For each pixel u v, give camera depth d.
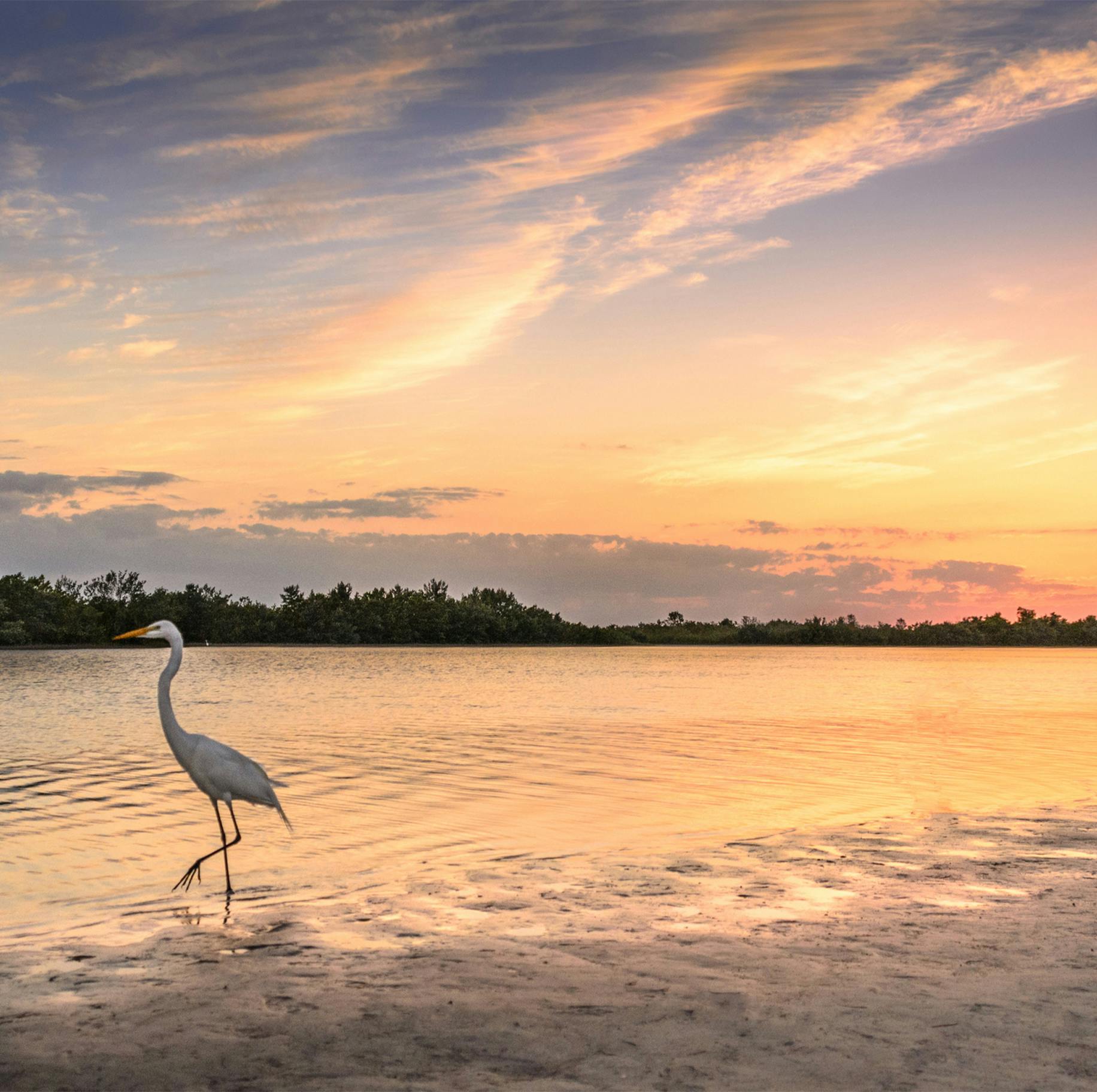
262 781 11.47
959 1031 6.30
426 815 15.73
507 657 119.38
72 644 130.12
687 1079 5.62
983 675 80.38
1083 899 9.93
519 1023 6.56
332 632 158.75
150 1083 5.68
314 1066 5.89
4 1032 6.51
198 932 9.07
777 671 84.06
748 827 14.71
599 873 11.38
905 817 15.28
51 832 14.22
